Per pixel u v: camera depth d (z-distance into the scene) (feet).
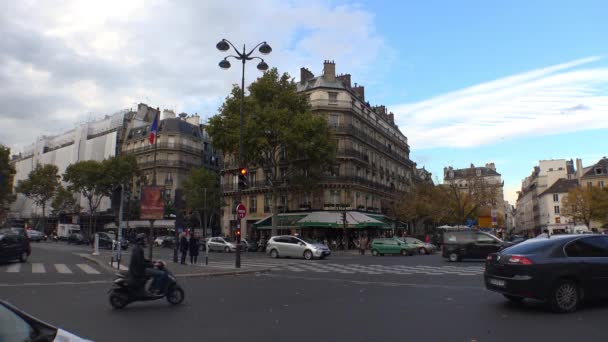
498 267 29.37
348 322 25.32
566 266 27.53
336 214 144.87
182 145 212.02
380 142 190.19
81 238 168.04
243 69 72.13
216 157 239.71
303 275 56.54
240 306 31.40
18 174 311.88
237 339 21.44
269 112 128.88
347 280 49.32
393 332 22.66
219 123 131.13
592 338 20.90
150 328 24.09
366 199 167.02
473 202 181.98
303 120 127.44
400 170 217.97
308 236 150.51
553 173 322.14
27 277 50.44
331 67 162.61
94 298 35.17
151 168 207.21
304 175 142.41
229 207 175.94
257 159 136.15
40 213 280.10
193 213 195.11
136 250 31.71
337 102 157.17
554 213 293.43
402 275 54.60
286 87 137.28
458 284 43.62
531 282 27.17
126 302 30.60
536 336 21.42
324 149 128.36
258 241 150.71
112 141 229.04
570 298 27.43
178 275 53.93
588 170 267.59
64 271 57.57
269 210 161.89
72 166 197.98
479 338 21.18
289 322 25.46
